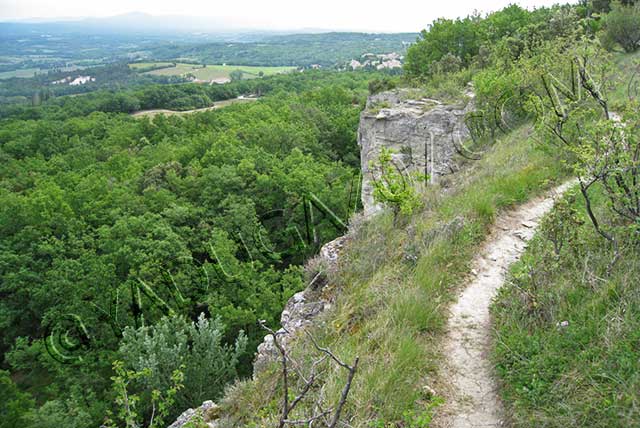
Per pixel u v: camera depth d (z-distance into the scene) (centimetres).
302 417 466
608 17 2116
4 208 3145
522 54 1891
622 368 393
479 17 3809
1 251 2873
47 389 2055
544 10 3525
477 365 514
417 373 503
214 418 629
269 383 611
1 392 1830
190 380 1590
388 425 430
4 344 2706
